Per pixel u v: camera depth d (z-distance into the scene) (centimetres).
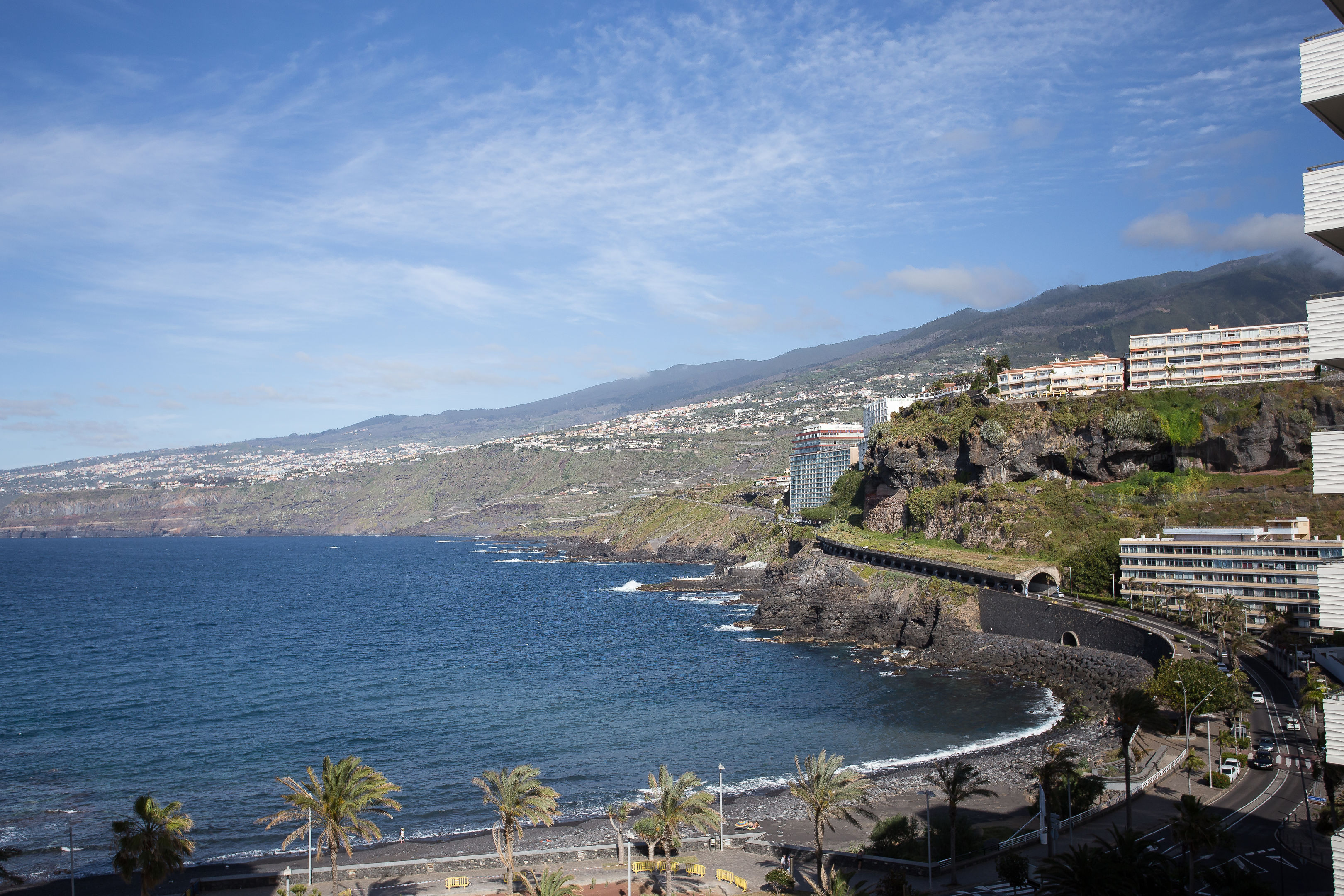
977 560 19438
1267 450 19462
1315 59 3191
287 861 7775
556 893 5794
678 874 7019
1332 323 3284
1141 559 16250
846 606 19588
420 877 6969
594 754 11056
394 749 11194
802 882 6844
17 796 9450
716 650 18362
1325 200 3253
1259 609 14538
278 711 13100
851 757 10888
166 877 6544
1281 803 7669
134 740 11538
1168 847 6744
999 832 7775
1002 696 13825
